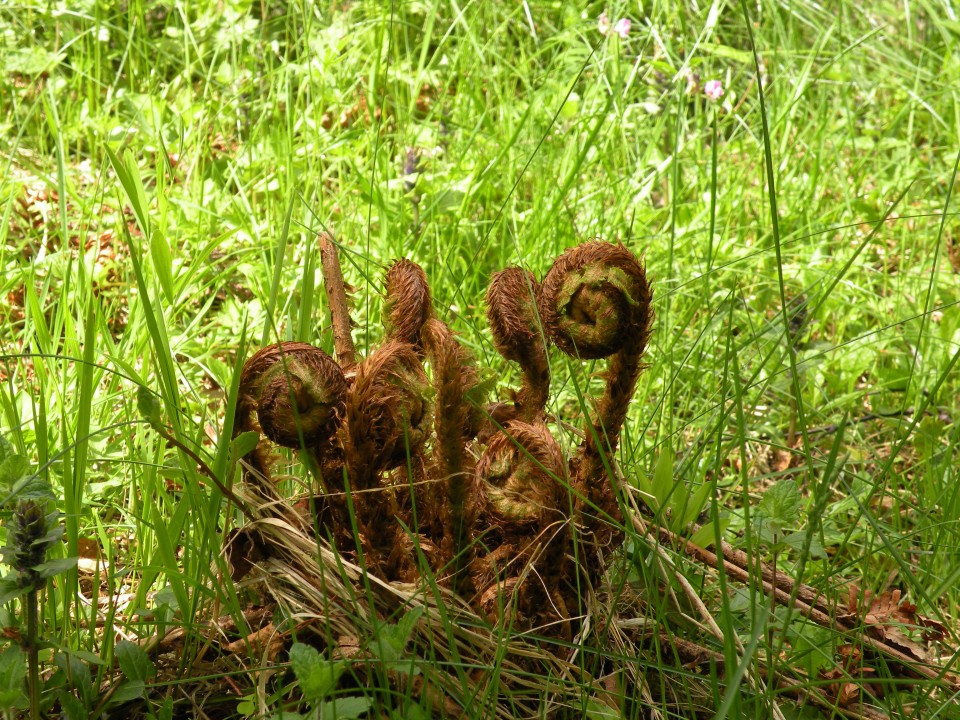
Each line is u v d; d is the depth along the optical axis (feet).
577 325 1.51
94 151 3.45
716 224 3.50
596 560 1.65
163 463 1.78
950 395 2.87
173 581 1.58
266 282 2.73
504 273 1.60
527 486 1.53
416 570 1.59
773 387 2.63
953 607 2.02
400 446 1.49
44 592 1.55
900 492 2.45
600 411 1.61
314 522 1.52
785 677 1.69
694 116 4.65
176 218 2.92
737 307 3.10
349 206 3.23
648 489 1.83
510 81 4.50
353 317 2.68
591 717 1.53
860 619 1.77
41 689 1.52
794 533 1.70
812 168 4.15
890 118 4.73
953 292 3.36
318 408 1.45
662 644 1.70
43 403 1.66
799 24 5.44
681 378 2.76
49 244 2.98
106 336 2.23
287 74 3.45
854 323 3.22
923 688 1.70
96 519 1.81
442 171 3.56
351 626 1.56
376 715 1.42
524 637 1.58
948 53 4.73
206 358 2.53
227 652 1.62
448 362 1.47
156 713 1.54
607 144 3.71
